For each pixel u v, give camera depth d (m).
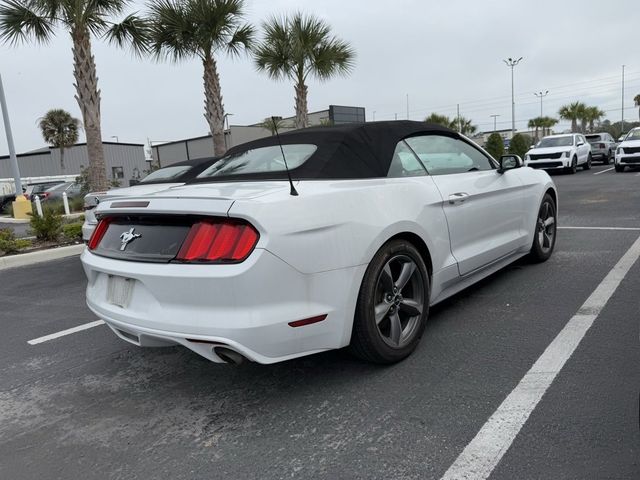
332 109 38.53
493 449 2.29
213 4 12.83
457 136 4.36
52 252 8.94
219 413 2.85
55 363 3.80
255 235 2.56
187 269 2.62
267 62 15.68
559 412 2.53
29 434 2.79
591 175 18.19
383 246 3.06
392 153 3.54
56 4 10.98
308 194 2.80
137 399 3.11
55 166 44.19
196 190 3.06
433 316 4.04
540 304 4.11
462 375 3.00
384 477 2.18
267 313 2.56
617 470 2.08
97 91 11.98
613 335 3.38
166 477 2.32
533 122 63.62
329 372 3.21
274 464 2.34
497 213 4.32
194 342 2.62
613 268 4.99
